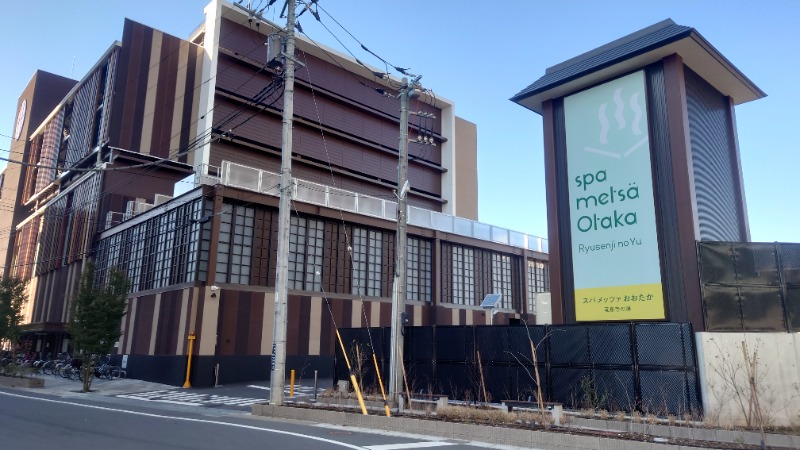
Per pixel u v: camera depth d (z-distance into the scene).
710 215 18.30
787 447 10.84
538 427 12.83
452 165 61.16
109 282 28.62
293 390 24.05
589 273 18.89
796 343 13.17
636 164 18.41
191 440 11.74
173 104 44.38
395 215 39.75
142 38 44.31
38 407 17.92
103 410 17.86
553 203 20.19
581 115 20.17
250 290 31.84
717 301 14.87
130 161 42.81
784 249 15.15
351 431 13.91
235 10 45.25
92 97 51.72
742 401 12.70
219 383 29.53
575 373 15.17
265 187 33.66
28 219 64.44
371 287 37.66
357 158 52.84
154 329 32.41
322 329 34.25
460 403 16.55
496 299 28.73
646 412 13.08
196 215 31.78
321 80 51.03
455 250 43.31
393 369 17.53
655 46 17.95
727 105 21.92
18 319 34.16
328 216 35.88
